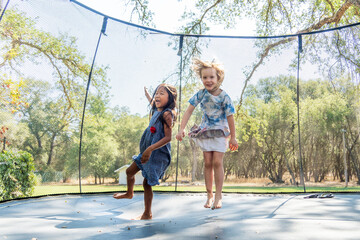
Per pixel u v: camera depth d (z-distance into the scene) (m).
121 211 2.70
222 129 2.54
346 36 4.59
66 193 3.62
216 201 2.33
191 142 4.61
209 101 2.61
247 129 4.62
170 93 2.48
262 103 4.64
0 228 1.71
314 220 1.87
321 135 4.50
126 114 4.42
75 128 4.04
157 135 2.37
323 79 4.60
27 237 1.47
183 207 2.83
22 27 3.40
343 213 2.18
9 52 3.35
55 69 3.75
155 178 2.29
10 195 3.25
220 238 1.42
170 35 4.59
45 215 2.27
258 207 2.61
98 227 1.75
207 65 2.59
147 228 1.69
